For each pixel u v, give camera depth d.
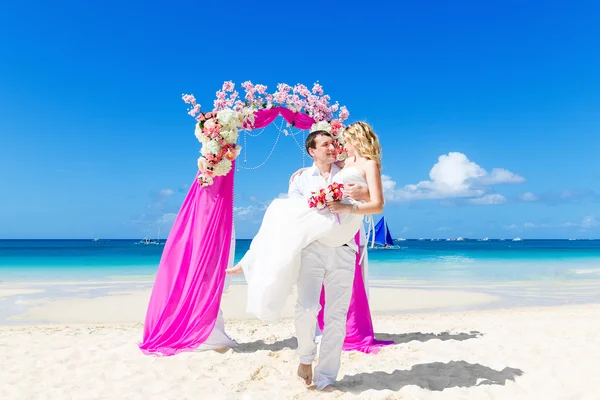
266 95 5.80
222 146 5.27
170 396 3.62
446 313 8.73
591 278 16.52
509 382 3.95
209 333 5.09
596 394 3.64
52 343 5.59
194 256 5.34
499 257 34.72
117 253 40.59
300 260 3.61
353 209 3.44
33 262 26.16
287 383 3.87
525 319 7.64
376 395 3.53
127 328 6.90
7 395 3.65
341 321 3.69
